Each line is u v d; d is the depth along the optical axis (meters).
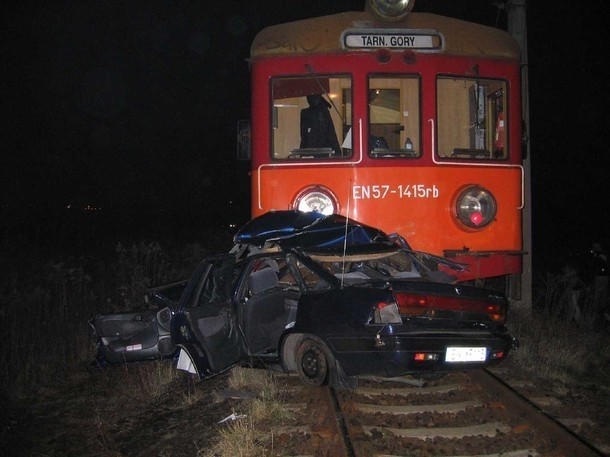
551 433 5.17
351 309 5.90
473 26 8.81
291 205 8.38
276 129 8.81
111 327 7.80
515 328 9.25
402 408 5.98
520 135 8.88
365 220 8.35
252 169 8.59
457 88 9.22
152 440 6.03
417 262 7.20
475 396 6.35
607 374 7.72
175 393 7.35
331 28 8.45
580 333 9.26
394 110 9.24
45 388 8.08
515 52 8.92
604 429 5.54
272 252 6.73
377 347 5.69
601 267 12.25
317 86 8.72
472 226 8.46
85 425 6.74
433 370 5.78
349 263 7.43
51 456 5.93
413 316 5.82
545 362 7.70
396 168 8.37
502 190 8.73
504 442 5.18
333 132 8.73
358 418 5.74
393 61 8.40
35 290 9.88
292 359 6.61
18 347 8.66
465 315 6.05
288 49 8.46
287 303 7.24
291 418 5.88
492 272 8.64
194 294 7.09
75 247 22.83
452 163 8.50
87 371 8.67
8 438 6.41
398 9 8.38
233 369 7.40
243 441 5.36
